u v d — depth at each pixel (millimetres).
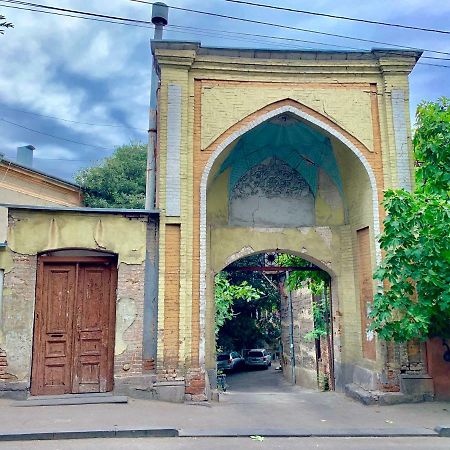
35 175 18062
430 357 9125
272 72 9766
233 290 15102
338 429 6863
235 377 22469
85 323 8828
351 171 10336
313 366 16203
